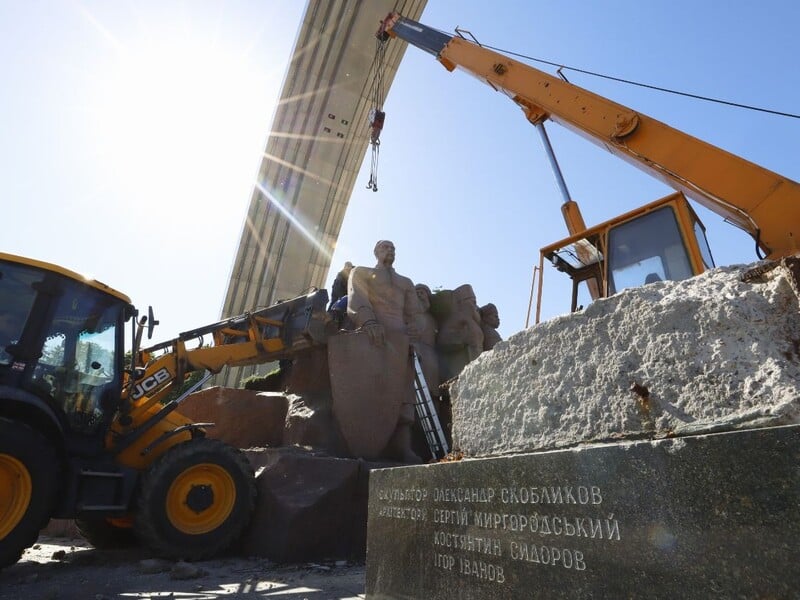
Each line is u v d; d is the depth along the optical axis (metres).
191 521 7.07
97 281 6.90
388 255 12.10
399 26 14.47
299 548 7.05
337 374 10.24
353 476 7.99
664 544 1.72
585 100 8.85
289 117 37.03
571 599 2.00
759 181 6.50
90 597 4.95
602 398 2.64
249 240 37.31
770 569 1.44
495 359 3.44
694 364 2.29
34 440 5.62
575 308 6.97
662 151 7.49
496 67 10.81
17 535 5.37
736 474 1.57
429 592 2.90
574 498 2.08
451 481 2.89
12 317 6.11
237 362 10.09
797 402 1.90
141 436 7.60
